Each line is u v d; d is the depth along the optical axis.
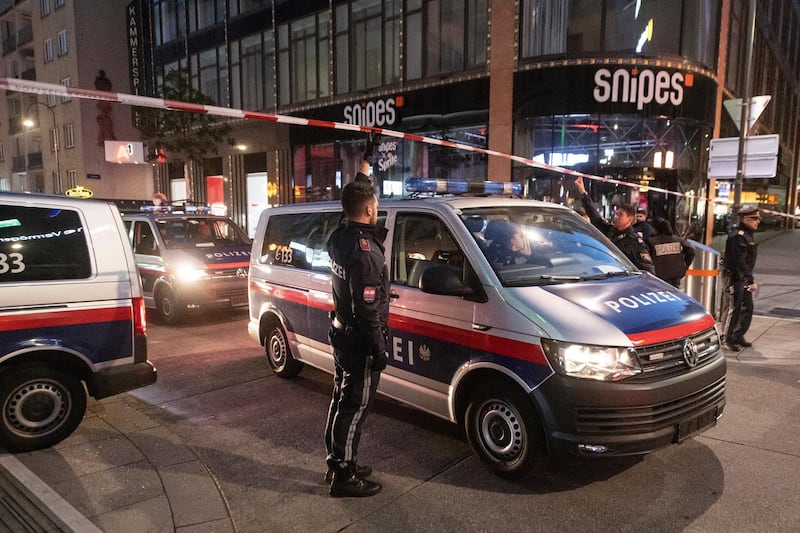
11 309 3.77
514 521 3.06
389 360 4.20
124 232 4.33
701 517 3.08
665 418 3.17
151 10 27.14
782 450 3.89
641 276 4.02
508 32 14.09
